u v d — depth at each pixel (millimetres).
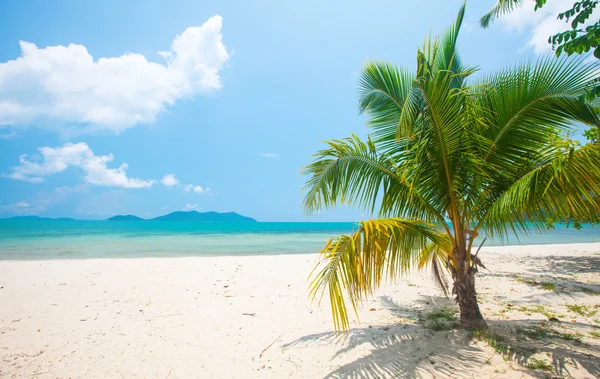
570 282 7945
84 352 3990
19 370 3521
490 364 3320
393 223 3172
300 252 17312
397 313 5535
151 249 18438
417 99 3627
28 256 14500
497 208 3479
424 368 3279
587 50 2525
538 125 3541
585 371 3111
